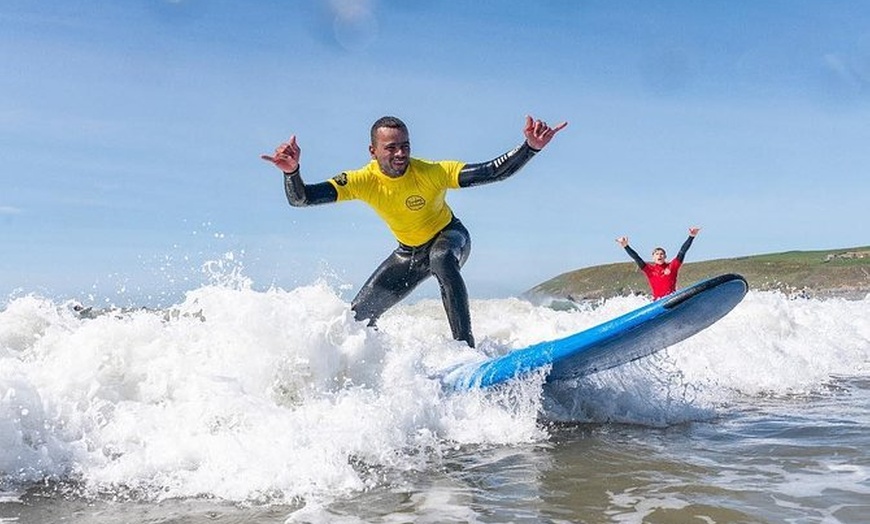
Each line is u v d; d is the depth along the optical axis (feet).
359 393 16.22
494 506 11.69
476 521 11.04
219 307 17.24
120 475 12.75
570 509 11.57
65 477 12.72
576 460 14.34
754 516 11.18
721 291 17.70
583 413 18.48
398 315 33.71
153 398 15.87
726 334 28.45
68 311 18.67
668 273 36.29
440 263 20.01
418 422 15.74
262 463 13.04
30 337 17.79
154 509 11.46
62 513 11.26
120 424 14.46
